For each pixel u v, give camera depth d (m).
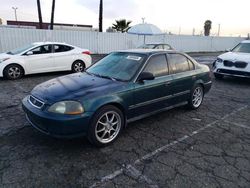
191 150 3.51
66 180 2.71
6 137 3.72
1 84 7.65
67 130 3.11
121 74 4.06
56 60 9.31
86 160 3.14
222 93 7.29
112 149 3.46
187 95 5.07
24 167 2.93
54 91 3.46
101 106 3.34
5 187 2.55
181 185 2.68
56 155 3.23
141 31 16.86
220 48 29.78
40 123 3.23
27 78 8.77
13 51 9.12
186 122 4.65
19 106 5.30
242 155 3.40
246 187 2.68
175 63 4.77
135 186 2.64
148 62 4.19
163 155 3.34
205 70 5.57
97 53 19.00
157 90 4.22
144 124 4.48
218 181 2.77
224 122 4.72
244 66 8.44
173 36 24.11
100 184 2.66
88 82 3.79
